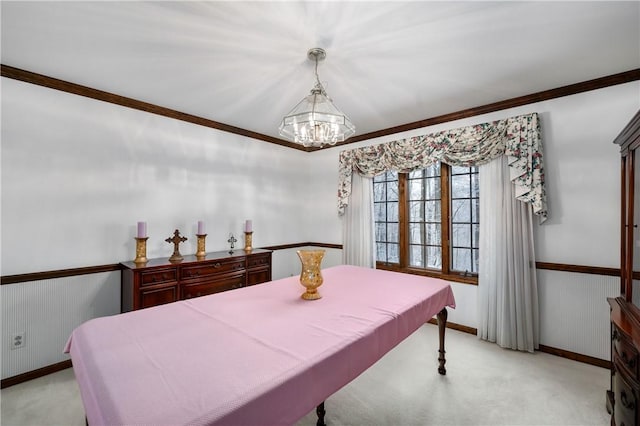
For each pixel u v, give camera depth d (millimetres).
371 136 3846
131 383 913
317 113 1887
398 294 1912
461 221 3223
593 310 2375
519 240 2643
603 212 2348
